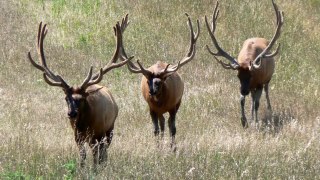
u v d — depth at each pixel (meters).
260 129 44.25
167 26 65.81
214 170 31.69
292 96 52.47
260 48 48.88
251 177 31.19
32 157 32.38
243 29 66.06
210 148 36.19
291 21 68.06
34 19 66.31
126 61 32.88
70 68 57.09
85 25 65.81
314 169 32.78
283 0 71.38
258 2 70.25
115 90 52.03
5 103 47.56
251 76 46.00
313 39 65.94
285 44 63.81
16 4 69.06
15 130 40.31
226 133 41.84
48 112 46.03
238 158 34.22
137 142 37.84
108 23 66.25
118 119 44.84
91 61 59.00
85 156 31.80
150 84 37.59
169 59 60.38
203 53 61.31
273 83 55.09
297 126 43.81
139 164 31.88
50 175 30.06
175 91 39.28
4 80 53.06
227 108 49.25
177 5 69.00
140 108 47.47
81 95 30.39
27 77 54.16
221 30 65.56
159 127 43.59
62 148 34.66
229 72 57.22
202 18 67.44
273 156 35.28
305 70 58.72
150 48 61.97
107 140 34.06
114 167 31.41
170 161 32.84
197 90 52.94
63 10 68.06
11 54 58.34
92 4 69.12
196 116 46.28
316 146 38.16
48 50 60.25
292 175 31.69
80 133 31.38
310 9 71.50
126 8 68.69
